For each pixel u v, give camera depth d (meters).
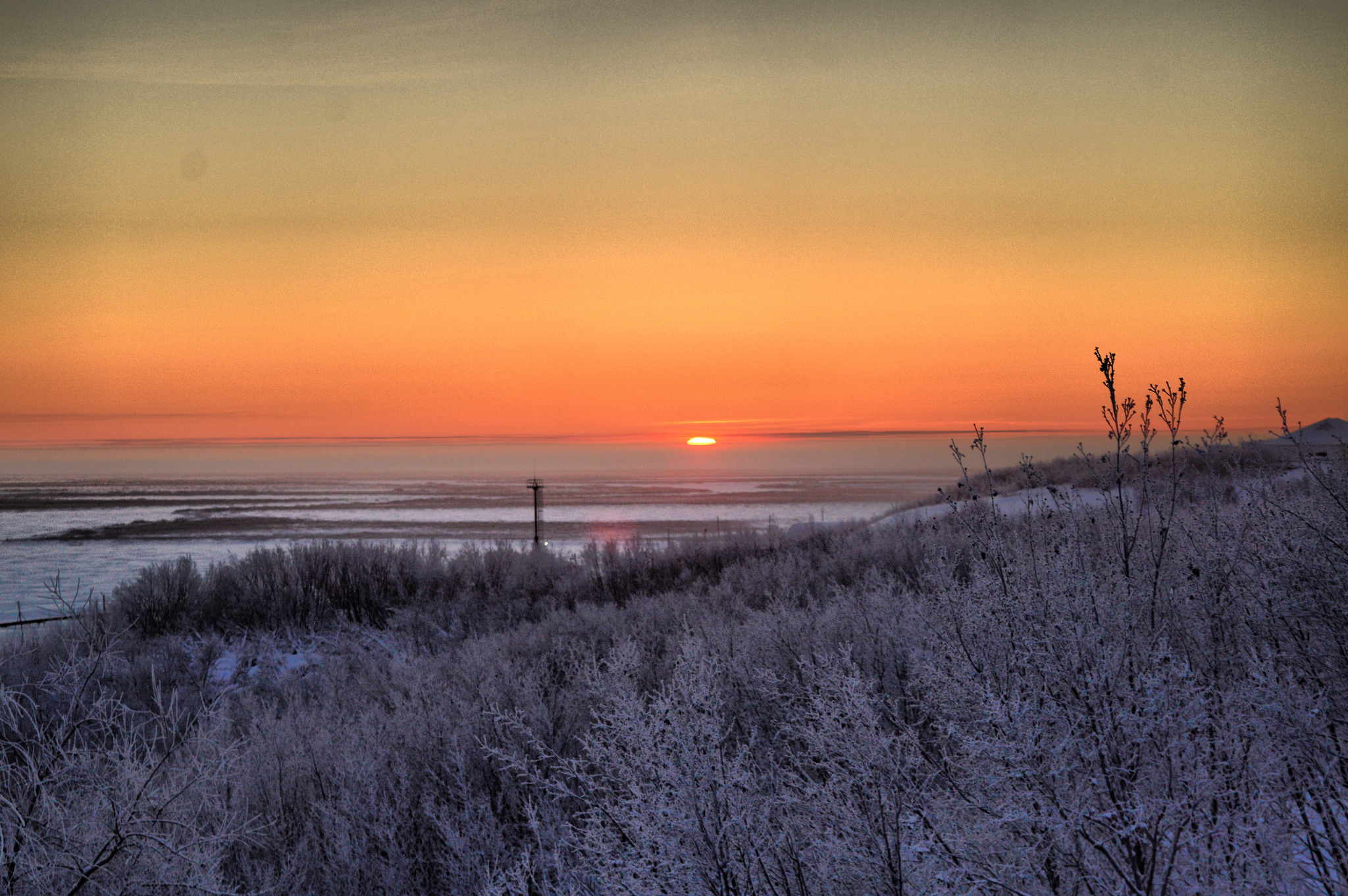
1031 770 1.91
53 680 3.60
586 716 4.71
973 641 2.63
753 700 3.81
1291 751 2.05
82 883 2.84
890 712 2.78
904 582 5.98
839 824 2.28
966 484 3.08
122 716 3.75
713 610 9.84
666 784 2.30
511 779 4.24
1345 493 2.84
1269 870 1.85
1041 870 1.92
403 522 103.81
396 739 5.73
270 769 5.41
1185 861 1.90
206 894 3.09
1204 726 2.03
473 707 5.71
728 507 127.50
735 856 2.21
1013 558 2.79
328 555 20.58
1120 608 2.38
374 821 4.46
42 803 3.02
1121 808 1.89
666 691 2.71
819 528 20.70
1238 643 2.64
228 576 19.47
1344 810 1.95
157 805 3.25
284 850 4.18
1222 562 2.73
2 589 44.88
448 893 3.97
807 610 7.23
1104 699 2.04
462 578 20.05
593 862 2.59
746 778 2.40
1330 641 2.50
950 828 2.15
